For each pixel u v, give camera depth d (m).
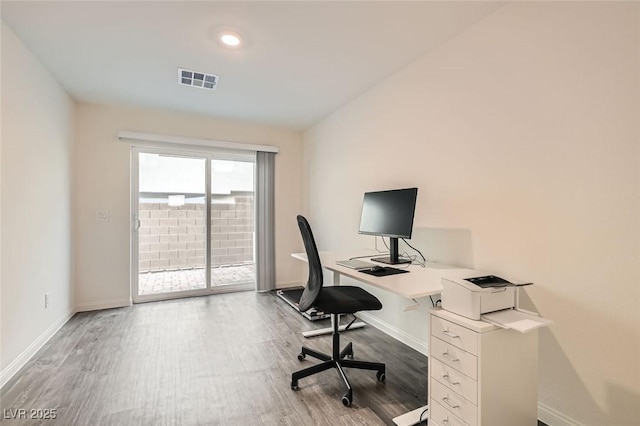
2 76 1.87
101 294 3.37
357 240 3.16
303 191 4.44
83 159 3.31
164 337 2.60
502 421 1.29
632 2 1.27
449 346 1.37
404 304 2.54
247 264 4.27
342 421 1.56
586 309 1.41
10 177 1.96
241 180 4.24
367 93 3.01
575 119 1.44
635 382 1.26
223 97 3.19
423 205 2.34
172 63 2.46
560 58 1.50
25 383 1.88
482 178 1.89
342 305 1.85
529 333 1.36
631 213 1.27
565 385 1.48
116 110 3.45
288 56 2.36
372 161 2.93
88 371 2.03
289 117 3.82
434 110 2.24
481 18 1.89
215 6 1.78
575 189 1.44
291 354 2.30
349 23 1.95
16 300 2.02
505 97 1.75
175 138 3.66
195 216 3.97
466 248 1.99
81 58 2.37
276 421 1.56
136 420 1.55
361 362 1.96
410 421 1.54
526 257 1.64
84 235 3.30
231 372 2.04
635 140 1.26
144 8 1.79
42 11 1.80
